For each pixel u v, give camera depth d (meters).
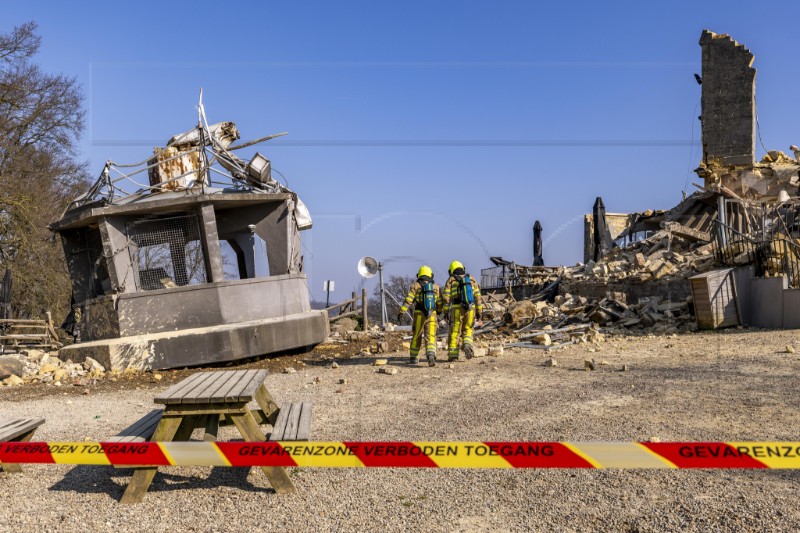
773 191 30.47
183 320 14.11
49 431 7.41
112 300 13.92
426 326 12.37
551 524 3.98
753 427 6.02
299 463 4.26
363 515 4.25
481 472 5.04
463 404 7.99
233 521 4.23
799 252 14.43
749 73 31.33
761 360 9.98
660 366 10.15
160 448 4.41
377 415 7.55
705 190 26.42
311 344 15.23
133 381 12.05
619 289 19.34
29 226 27.77
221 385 5.27
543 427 6.43
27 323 19.27
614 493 4.43
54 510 4.52
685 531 3.77
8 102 27.17
